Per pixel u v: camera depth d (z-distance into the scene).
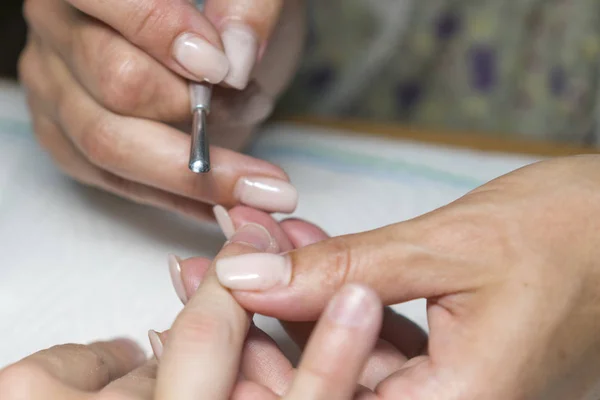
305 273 0.33
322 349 0.31
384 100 0.61
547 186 0.34
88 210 0.44
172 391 0.31
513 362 0.33
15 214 0.44
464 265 0.33
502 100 0.60
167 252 0.42
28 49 0.45
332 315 0.31
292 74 0.49
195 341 0.32
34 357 0.33
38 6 0.41
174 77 0.39
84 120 0.40
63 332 0.39
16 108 0.50
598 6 0.58
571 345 0.34
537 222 0.34
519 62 0.59
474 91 0.60
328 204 0.45
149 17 0.37
